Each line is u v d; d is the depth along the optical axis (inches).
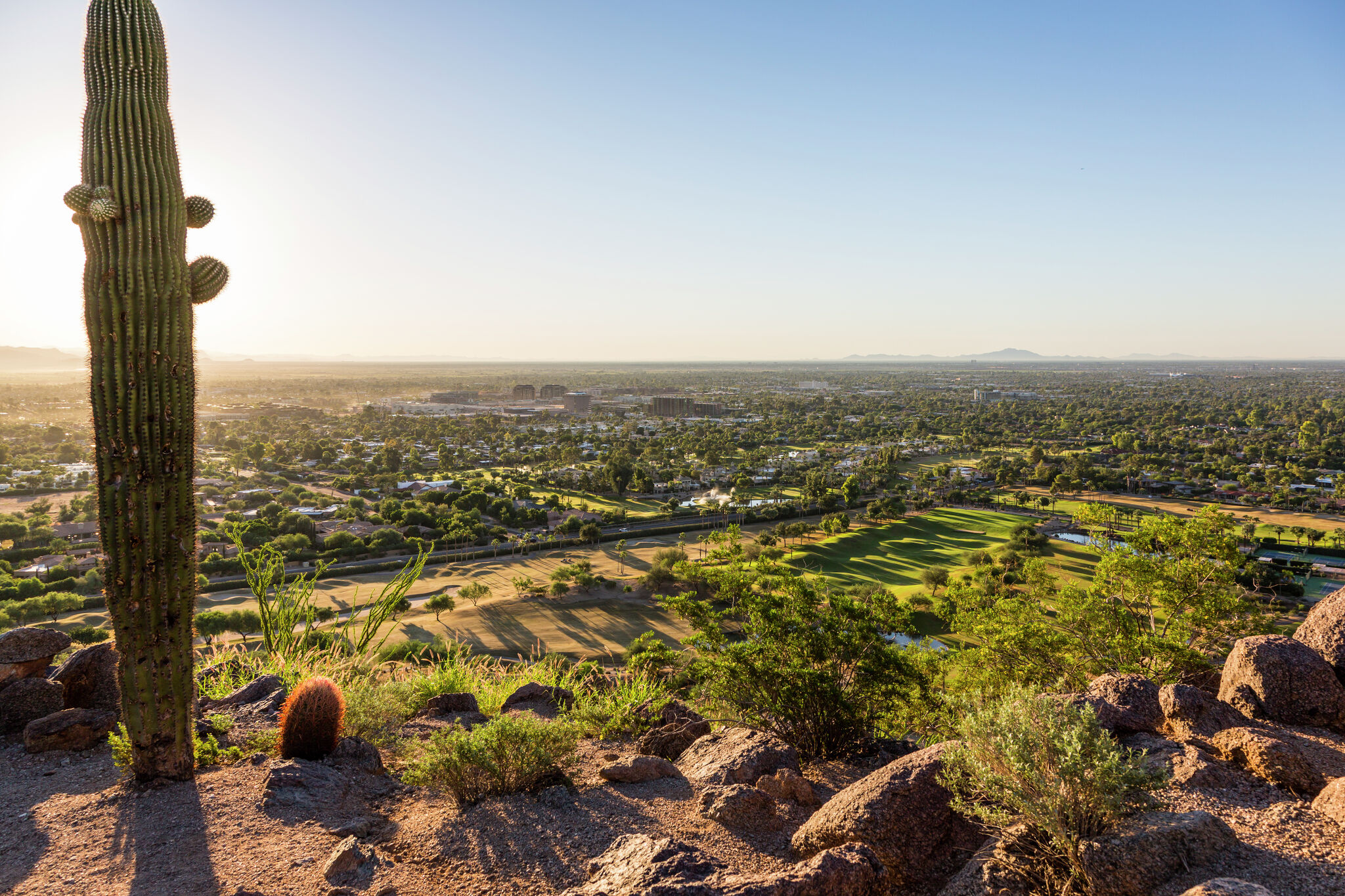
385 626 1798.7
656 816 256.5
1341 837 198.8
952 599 816.3
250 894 200.8
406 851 233.6
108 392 253.6
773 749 299.7
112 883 206.7
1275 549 2689.5
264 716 347.6
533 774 277.1
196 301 276.1
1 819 245.8
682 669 453.4
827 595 402.3
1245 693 307.9
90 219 251.6
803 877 188.5
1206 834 192.7
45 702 327.9
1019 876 196.4
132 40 258.7
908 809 220.5
